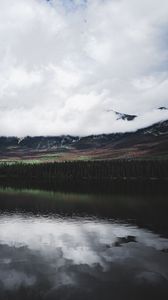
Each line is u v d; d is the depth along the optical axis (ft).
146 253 167.94
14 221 262.47
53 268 147.13
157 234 211.61
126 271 142.20
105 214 291.38
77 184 601.21
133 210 309.22
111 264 151.74
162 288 124.26
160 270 142.92
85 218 273.54
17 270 144.36
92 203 360.07
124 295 118.73
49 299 115.96
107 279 133.49
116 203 356.59
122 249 176.55
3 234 215.31
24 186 577.43
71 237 206.49
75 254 168.45
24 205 350.64
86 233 217.56
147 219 264.31
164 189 485.97
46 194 450.71
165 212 295.48
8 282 130.93
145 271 141.79
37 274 139.74
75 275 138.21
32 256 165.27
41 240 199.21
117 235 210.38
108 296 118.11
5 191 494.59
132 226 238.48
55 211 311.27
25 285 127.95
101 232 219.82
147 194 430.61
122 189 495.41
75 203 362.53
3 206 344.28
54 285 127.85
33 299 115.85
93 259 159.74
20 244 189.37
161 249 175.32
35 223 253.85
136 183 588.09
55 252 172.45
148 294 119.55
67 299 115.75
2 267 148.36
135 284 128.06
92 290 123.03
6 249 178.50
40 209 323.37
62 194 449.48
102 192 463.83
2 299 115.75
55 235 212.84
